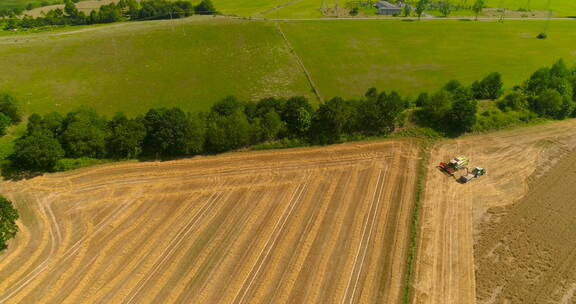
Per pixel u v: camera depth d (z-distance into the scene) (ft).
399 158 186.91
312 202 156.97
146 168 177.47
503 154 191.93
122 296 118.52
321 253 133.08
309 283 122.52
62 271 126.41
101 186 165.48
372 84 276.62
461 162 176.04
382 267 128.16
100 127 185.68
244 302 116.57
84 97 250.98
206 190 163.43
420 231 143.43
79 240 138.21
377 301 117.29
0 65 286.25
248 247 135.54
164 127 178.29
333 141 199.11
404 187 166.61
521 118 220.43
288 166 179.83
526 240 139.85
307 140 197.57
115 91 260.01
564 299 118.62
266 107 198.29
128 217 148.87
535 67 310.45
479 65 314.76
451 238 140.56
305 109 198.70
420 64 314.96
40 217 148.66
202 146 186.70
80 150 177.47
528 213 152.87
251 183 168.14
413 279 124.36
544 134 209.97
